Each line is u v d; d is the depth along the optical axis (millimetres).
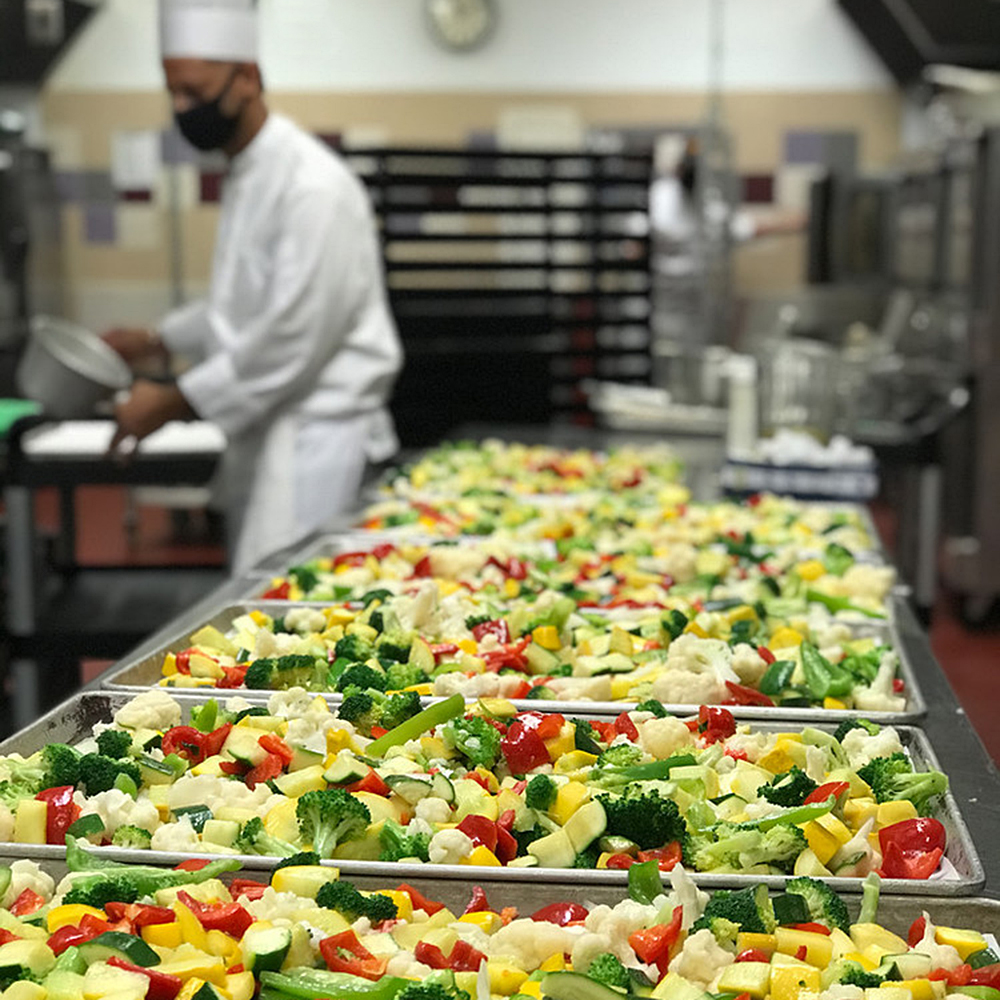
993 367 5875
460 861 1407
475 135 9312
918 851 1465
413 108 9273
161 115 9039
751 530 3195
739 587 2645
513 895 1366
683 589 2625
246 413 3766
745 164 9422
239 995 1153
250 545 3938
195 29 3564
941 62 6191
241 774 1680
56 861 1410
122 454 3744
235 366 3734
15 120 8594
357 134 9289
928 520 4836
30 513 3791
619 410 5332
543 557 2896
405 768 1607
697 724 1813
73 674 3865
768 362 4504
